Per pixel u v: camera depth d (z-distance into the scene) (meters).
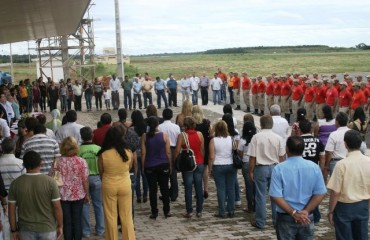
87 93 26.84
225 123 8.49
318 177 5.13
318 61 104.12
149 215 9.07
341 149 7.88
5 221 6.58
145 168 8.53
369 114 19.50
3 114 12.75
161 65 110.56
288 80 21.39
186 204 8.80
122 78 33.50
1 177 6.22
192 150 8.52
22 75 70.00
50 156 7.17
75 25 26.23
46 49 38.97
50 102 26.28
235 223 8.50
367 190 5.73
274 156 7.84
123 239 6.86
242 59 129.88
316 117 20.17
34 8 16.42
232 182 8.77
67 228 6.77
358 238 5.86
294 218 5.07
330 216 5.87
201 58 157.50
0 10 15.58
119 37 33.25
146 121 8.78
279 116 9.44
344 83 19.23
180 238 7.78
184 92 27.80
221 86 28.38
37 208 5.40
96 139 8.30
